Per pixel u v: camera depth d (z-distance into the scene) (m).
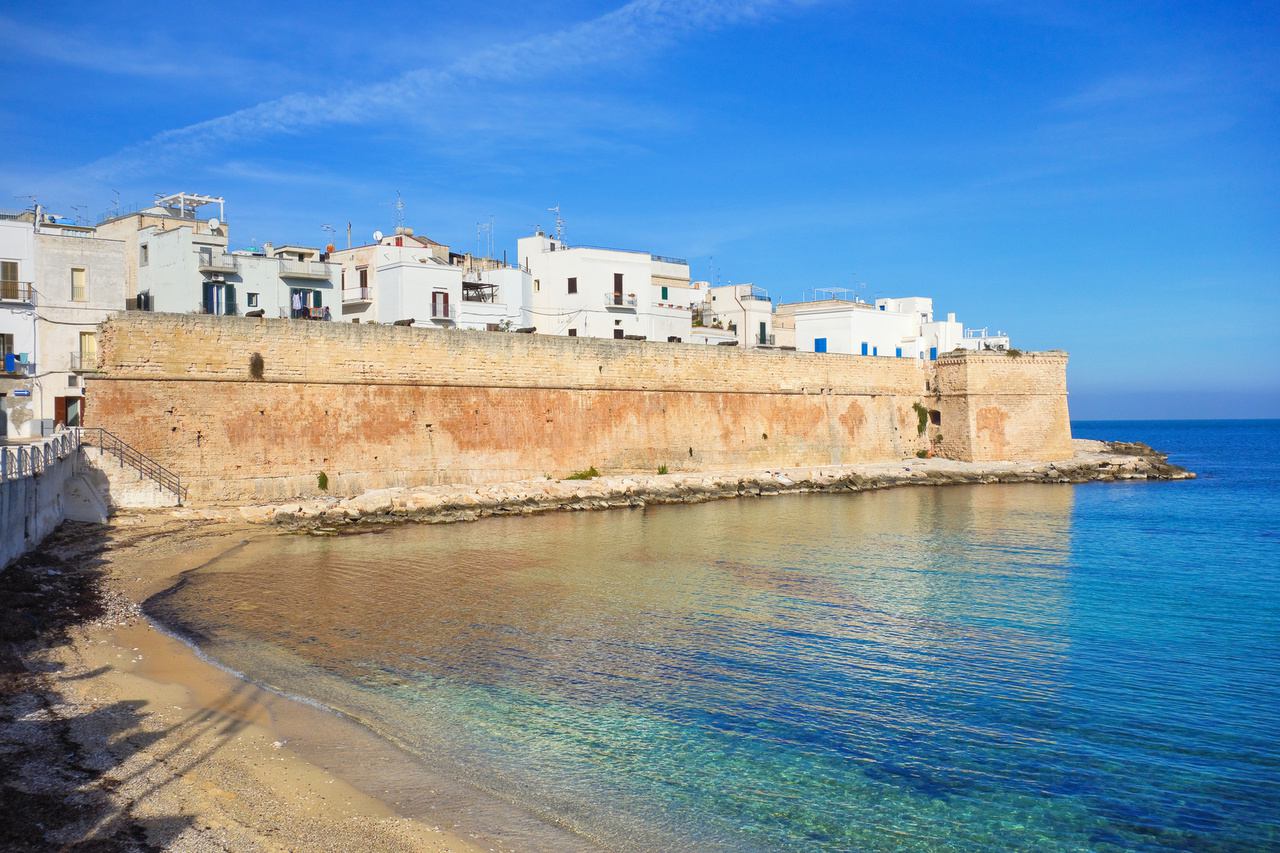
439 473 53.34
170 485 43.91
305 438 48.44
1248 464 124.56
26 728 16.36
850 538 46.97
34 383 46.69
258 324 47.06
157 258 62.06
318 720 18.27
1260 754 19.00
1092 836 15.43
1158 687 23.34
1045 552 44.25
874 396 80.56
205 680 20.23
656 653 24.88
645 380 64.56
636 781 16.53
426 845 13.38
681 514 55.16
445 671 22.39
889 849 14.71
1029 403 84.44
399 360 52.00
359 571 34.66
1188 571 40.19
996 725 20.34
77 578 29.48
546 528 47.91
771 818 15.46
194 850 12.47
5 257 46.62
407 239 77.00
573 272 82.06
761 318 100.00
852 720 20.31
